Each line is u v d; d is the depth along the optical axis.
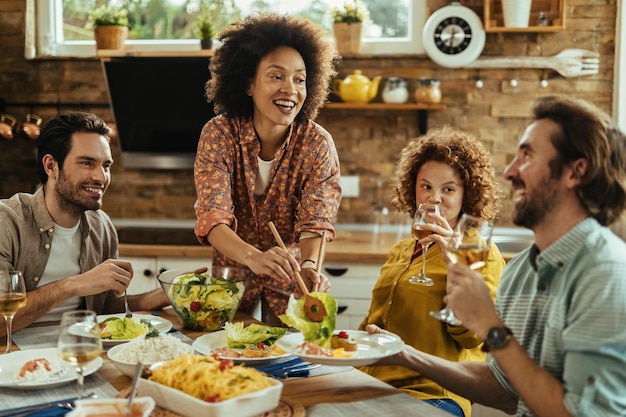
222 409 1.22
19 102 3.94
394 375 1.91
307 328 1.60
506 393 1.58
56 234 2.12
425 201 2.07
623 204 1.38
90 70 3.89
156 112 3.75
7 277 1.65
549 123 1.37
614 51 3.57
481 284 1.32
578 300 1.29
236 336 1.74
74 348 1.31
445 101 3.70
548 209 1.38
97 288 1.94
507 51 3.63
